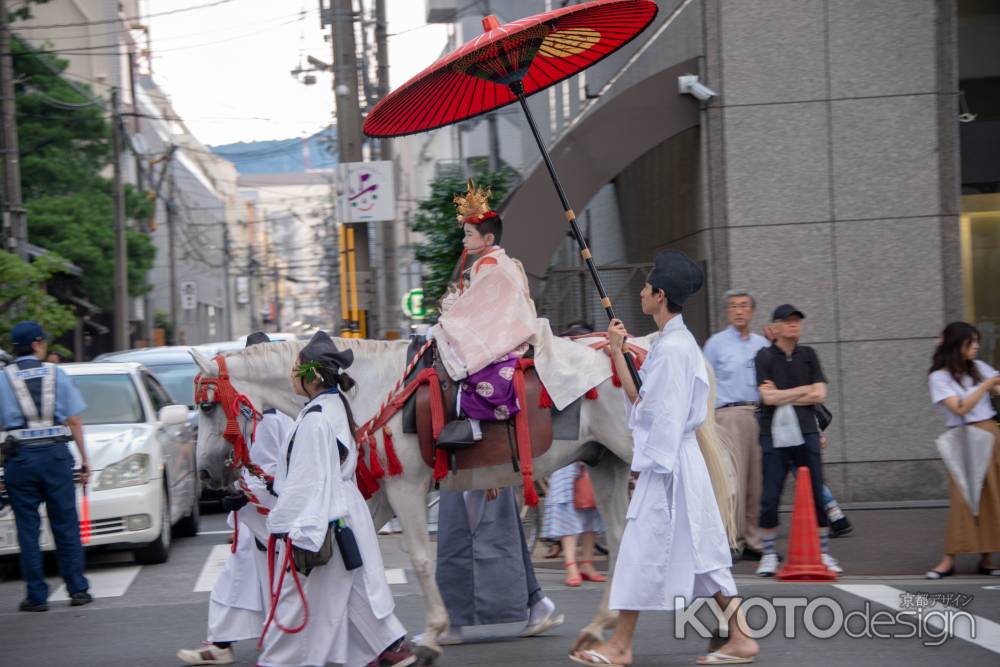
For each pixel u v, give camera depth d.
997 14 11.59
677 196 12.25
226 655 5.96
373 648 5.25
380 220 14.75
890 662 5.48
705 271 11.08
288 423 5.96
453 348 5.73
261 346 6.00
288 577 5.16
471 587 6.29
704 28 10.95
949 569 7.73
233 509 5.91
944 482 10.80
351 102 15.38
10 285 13.96
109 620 7.24
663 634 6.30
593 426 5.90
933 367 7.80
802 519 7.74
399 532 10.55
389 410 5.69
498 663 5.75
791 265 10.91
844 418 10.82
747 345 8.73
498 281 5.89
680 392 5.21
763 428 8.05
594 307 11.77
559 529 7.97
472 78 6.29
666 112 11.04
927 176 10.91
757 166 10.93
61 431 7.77
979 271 11.32
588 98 14.09
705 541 5.28
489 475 5.85
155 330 37.66
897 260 10.89
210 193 59.75
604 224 16.25
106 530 8.85
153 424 9.70
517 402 5.68
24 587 8.88
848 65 10.91
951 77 10.89
